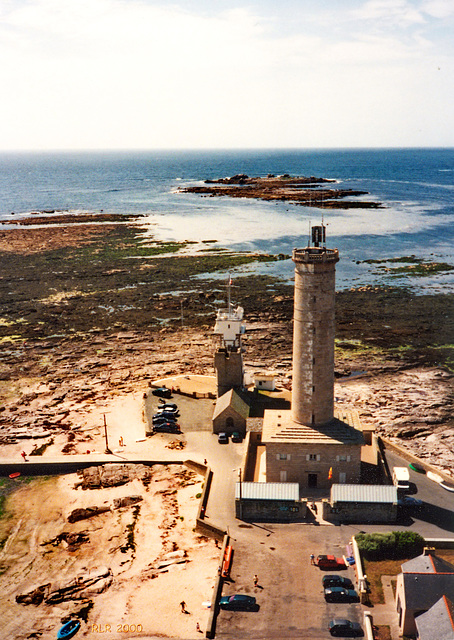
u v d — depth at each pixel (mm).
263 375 94562
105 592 53469
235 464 75312
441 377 107812
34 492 71938
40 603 52438
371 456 76500
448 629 41969
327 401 68250
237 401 86000
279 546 57938
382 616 47844
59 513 67000
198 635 47250
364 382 105812
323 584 51594
